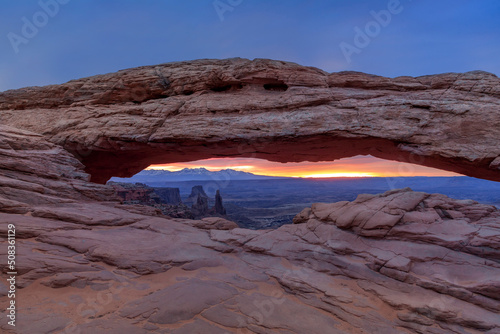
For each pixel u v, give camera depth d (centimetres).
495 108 1252
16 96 1859
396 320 674
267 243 1071
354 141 1466
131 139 1588
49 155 1448
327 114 1447
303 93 1517
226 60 1689
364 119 1402
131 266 823
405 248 906
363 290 793
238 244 1081
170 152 1752
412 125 1348
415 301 720
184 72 1677
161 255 909
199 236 1147
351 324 641
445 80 1401
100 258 838
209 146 1603
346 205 1135
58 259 778
